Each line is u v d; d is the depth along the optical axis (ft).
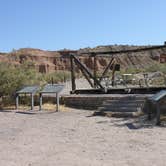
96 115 45.14
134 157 24.52
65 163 23.73
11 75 62.54
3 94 62.44
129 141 29.37
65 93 64.54
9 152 27.48
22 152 27.30
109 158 24.57
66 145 29.07
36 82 69.62
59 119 43.14
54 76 134.21
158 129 33.47
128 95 49.88
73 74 62.80
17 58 339.36
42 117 45.47
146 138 30.04
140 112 42.78
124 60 195.52
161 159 23.65
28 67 75.51
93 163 23.49
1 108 56.80
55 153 26.55
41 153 26.71
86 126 37.42
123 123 37.91
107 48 290.97
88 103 52.21
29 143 30.40
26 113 50.03
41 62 345.51
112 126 36.52
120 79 82.02
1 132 36.17
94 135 32.55
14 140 31.91
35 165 23.56
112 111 45.09
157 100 35.58
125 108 44.21
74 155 25.76
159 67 110.42
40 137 32.81
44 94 61.67
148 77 79.66
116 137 31.17
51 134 34.04
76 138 31.68
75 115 45.96
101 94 56.75
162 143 27.99
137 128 34.58
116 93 57.00
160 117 39.14
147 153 25.36
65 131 35.22
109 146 28.04
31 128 37.88
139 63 191.01
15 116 47.60
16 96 56.24
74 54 63.26
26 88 55.88
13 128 38.32
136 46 280.72
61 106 54.34
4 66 66.54
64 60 362.33
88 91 60.64
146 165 22.49
